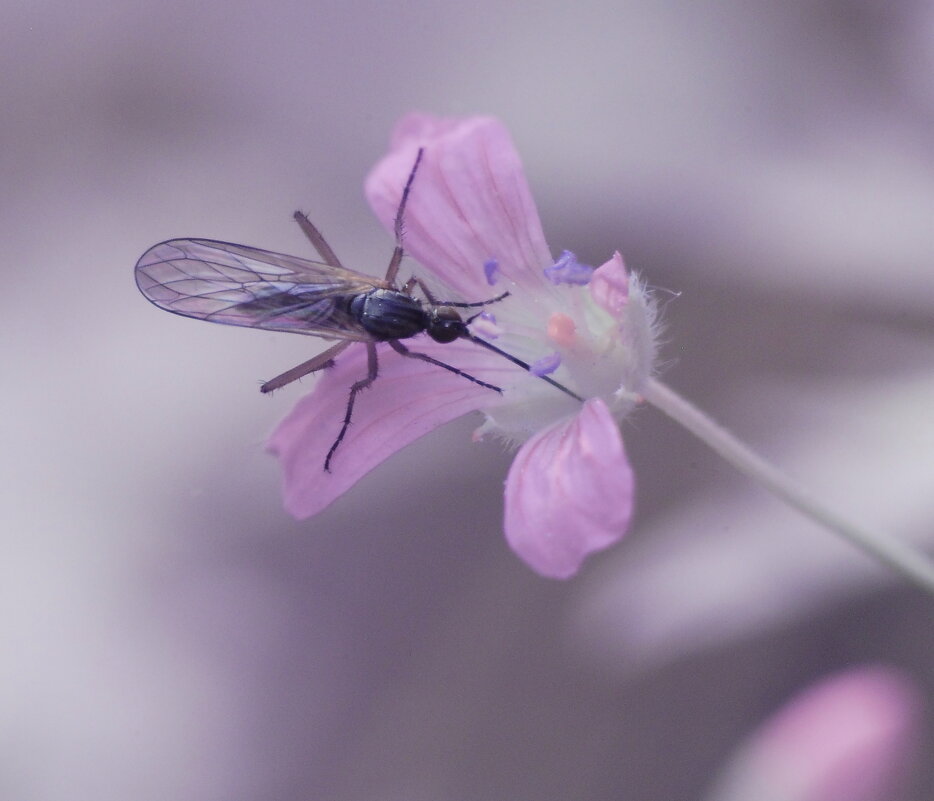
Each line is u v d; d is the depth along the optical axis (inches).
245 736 5.5
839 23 5.5
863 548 4.4
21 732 5.4
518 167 4.5
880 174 5.4
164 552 5.6
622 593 5.1
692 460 5.4
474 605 5.6
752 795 4.5
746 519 5.0
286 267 4.5
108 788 5.4
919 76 5.4
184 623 5.6
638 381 4.4
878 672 4.5
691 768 5.3
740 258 5.5
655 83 5.6
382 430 4.5
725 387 5.5
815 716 4.5
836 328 5.4
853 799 4.5
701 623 5.0
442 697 5.5
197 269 4.5
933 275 5.3
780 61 5.6
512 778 5.4
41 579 5.6
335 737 5.5
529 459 4.3
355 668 5.6
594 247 5.6
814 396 5.2
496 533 5.6
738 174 5.5
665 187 5.5
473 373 4.5
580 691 5.4
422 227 4.5
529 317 4.5
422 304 4.5
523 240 4.5
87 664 5.5
